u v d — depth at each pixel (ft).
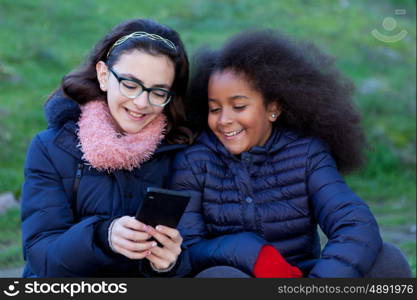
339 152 9.59
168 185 9.09
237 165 8.96
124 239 7.39
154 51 8.34
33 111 24.31
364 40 36.40
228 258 8.04
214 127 9.05
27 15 31.99
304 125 9.34
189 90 9.58
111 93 8.44
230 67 8.89
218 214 8.86
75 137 8.50
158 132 8.79
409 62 34.40
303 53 9.56
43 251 7.84
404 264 8.26
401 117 28.84
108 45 8.71
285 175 8.89
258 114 8.96
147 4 36.73
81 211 8.45
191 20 35.19
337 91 9.71
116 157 8.28
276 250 8.14
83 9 34.09
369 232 8.09
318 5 41.60
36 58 28.12
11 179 20.53
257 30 9.58
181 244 8.10
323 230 8.63
